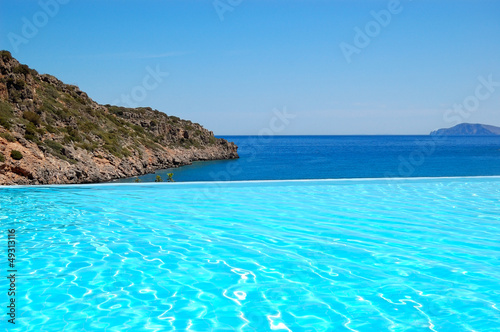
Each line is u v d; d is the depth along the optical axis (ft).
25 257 13.93
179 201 26.48
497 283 11.35
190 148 217.36
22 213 22.20
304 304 9.92
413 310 9.53
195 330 8.51
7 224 19.40
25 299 10.17
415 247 15.23
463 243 15.81
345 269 12.65
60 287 11.05
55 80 162.71
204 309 9.63
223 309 9.63
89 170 118.11
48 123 124.67
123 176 135.54
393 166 185.37
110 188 31.32
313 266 12.96
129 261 13.53
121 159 142.00
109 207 24.22
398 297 10.35
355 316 9.21
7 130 99.25
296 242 16.03
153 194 29.17
